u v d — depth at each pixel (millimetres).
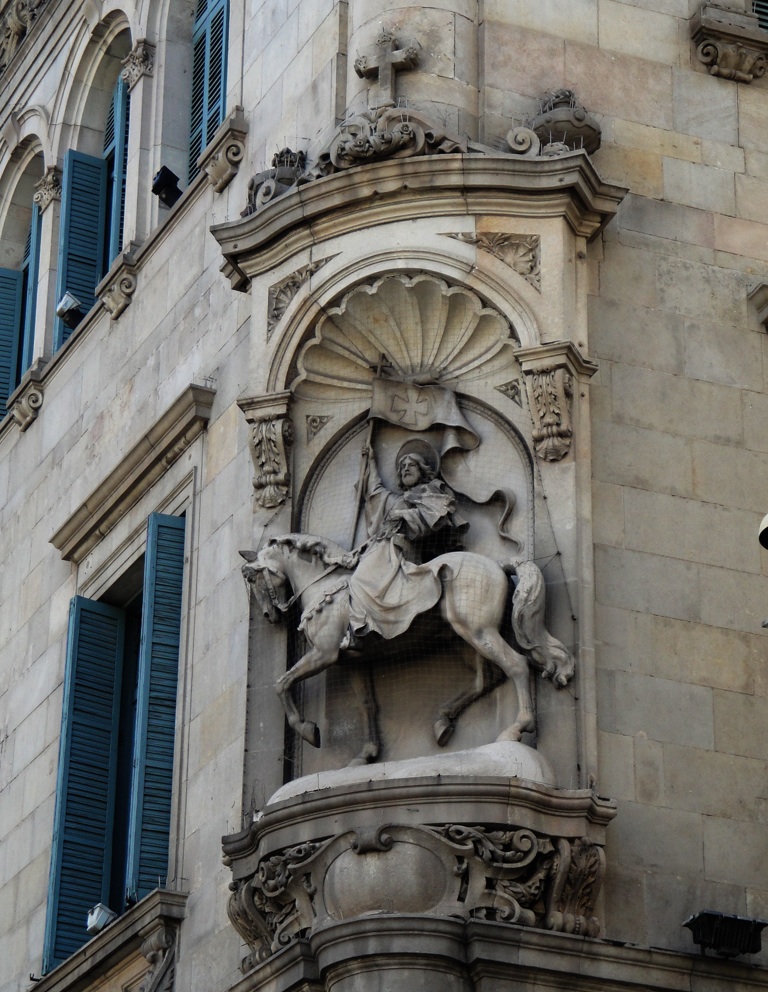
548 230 32312
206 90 39875
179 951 32531
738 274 33906
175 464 36312
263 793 31062
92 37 43625
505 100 33906
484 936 28188
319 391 32969
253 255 33719
